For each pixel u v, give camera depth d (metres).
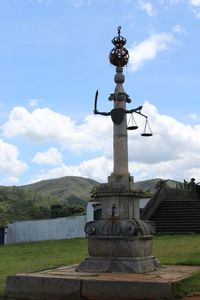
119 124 12.91
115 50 13.41
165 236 25.52
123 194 12.41
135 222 12.34
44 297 10.91
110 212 12.50
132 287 10.27
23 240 37.00
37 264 17.62
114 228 12.17
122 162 12.77
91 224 12.55
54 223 35.59
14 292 11.19
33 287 11.05
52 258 19.78
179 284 10.36
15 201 74.50
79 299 10.60
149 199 31.81
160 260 15.51
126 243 12.01
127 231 12.04
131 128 12.93
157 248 20.12
